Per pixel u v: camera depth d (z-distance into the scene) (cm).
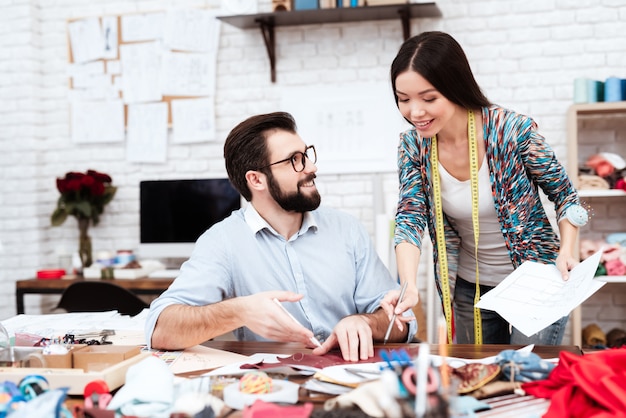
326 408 96
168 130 392
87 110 400
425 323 348
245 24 366
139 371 108
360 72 365
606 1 339
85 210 374
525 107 348
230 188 360
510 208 181
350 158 366
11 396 98
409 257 177
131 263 367
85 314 196
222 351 147
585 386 95
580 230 345
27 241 401
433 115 165
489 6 350
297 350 146
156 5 390
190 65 385
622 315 339
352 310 177
